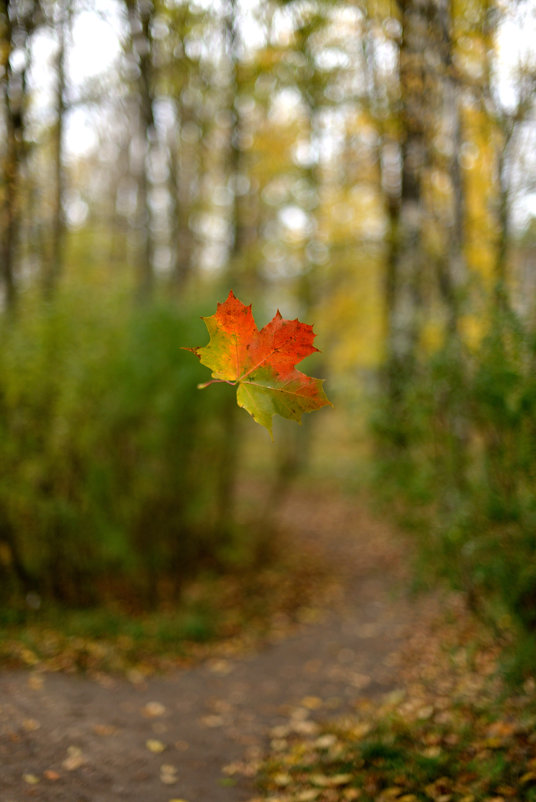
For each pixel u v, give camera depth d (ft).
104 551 19.42
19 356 16.38
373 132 30.55
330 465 45.42
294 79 30.14
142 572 21.63
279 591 24.03
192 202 41.55
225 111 34.68
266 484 42.14
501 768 8.88
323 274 34.35
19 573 17.80
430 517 12.77
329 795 9.42
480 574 10.27
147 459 21.42
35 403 17.02
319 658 17.43
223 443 25.53
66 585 18.93
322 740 11.51
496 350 10.73
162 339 20.89
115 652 16.03
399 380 15.25
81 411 17.99
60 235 22.30
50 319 17.33
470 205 19.66
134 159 37.19
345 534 32.09
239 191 38.45
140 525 21.62
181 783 9.98
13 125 16.94
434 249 21.44
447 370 11.86
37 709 11.54
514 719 10.33
